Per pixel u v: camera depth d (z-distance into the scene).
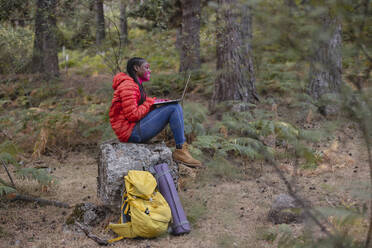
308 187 4.37
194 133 6.57
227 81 7.63
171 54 14.71
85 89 11.16
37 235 3.61
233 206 4.02
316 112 6.06
